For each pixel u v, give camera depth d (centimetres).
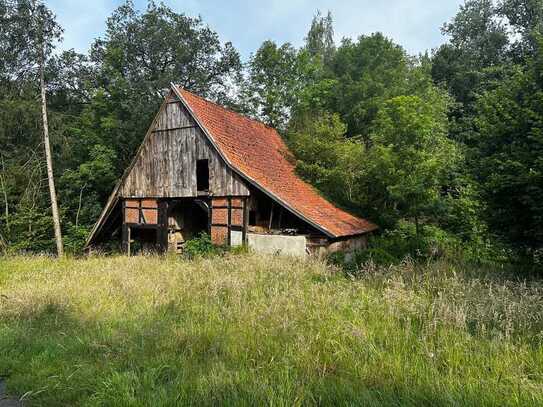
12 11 1998
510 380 359
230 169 1475
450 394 329
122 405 353
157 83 2555
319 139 1906
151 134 1683
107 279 916
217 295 703
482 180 948
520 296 596
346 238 1438
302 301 598
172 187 1619
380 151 1648
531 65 911
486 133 944
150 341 512
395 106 1683
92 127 2573
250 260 1055
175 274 923
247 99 2828
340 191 1886
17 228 2159
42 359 492
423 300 576
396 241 1526
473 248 1413
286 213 1477
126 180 1758
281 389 348
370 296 638
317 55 2861
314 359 417
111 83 2609
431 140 1756
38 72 2027
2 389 435
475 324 513
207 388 365
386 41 2855
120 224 1917
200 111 1596
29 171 2123
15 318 661
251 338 487
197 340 496
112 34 2706
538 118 809
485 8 3316
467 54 3117
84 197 2498
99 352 496
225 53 2969
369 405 323
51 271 1137
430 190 1617
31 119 2108
